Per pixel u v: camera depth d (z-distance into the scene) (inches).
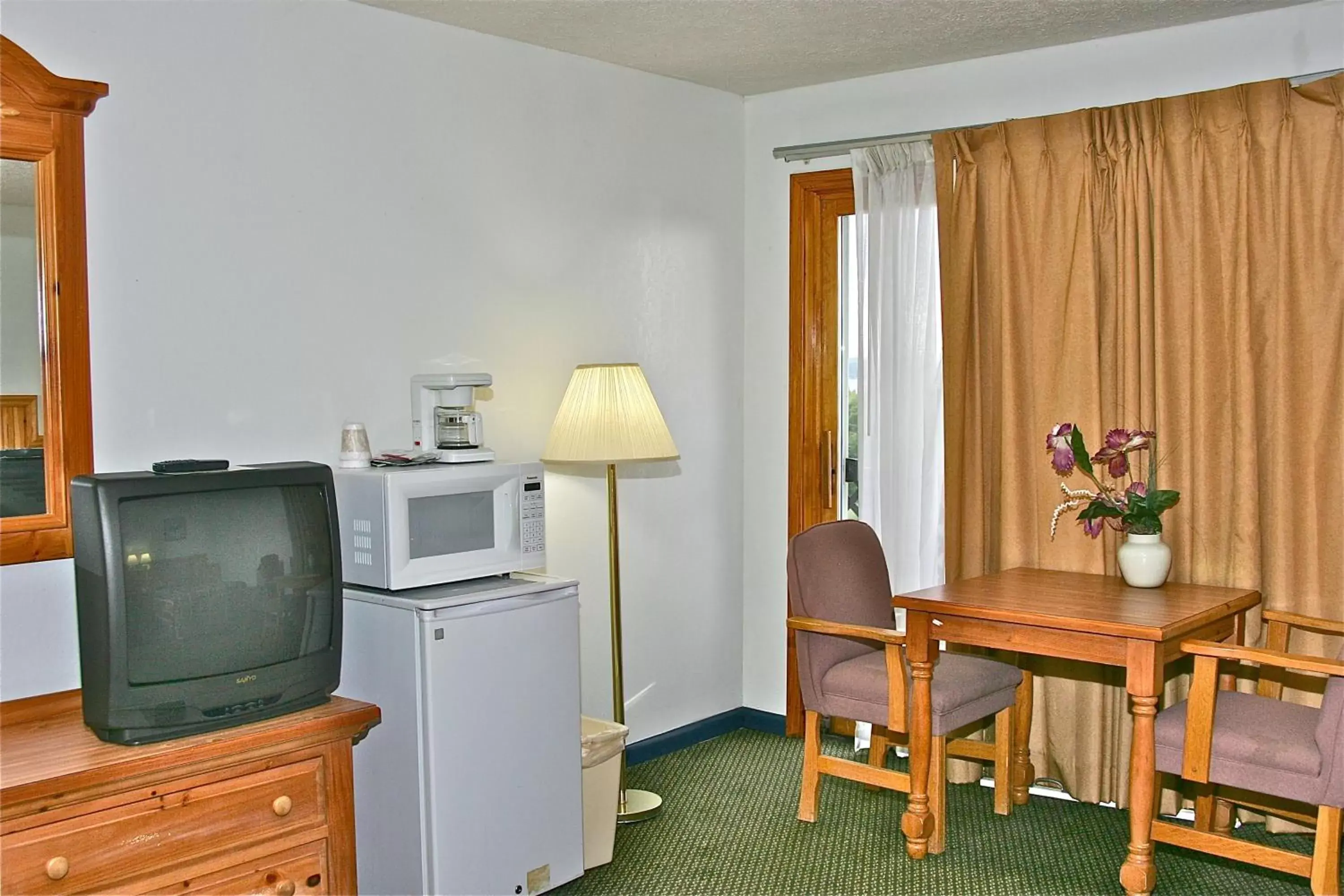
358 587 115.8
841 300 171.2
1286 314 129.5
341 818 101.0
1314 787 104.3
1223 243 133.5
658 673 167.3
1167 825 114.3
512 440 144.1
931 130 159.2
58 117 101.5
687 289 168.9
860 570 141.9
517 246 143.9
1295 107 128.5
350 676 115.7
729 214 175.6
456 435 126.9
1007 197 145.9
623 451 134.9
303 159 121.0
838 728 173.9
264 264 117.9
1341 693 102.0
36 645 102.3
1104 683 141.2
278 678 99.3
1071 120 141.6
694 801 147.3
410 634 108.8
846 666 136.1
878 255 160.1
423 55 132.6
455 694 109.4
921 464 157.6
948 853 129.5
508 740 114.3
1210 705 110.0
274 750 95.9
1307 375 129.5
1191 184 135.0
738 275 177.9
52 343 101.7
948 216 150.6
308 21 121.3
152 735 91.9
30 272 101.0
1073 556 144.2
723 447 176.4
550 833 118.4
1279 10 134.1
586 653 155.8
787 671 176.4
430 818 108.0
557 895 120.2
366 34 126.8
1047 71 149.9
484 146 139.6
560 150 149.0
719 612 176.9
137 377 108.1
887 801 146.2
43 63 101.5
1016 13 134.9
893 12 134.1
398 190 130.3
